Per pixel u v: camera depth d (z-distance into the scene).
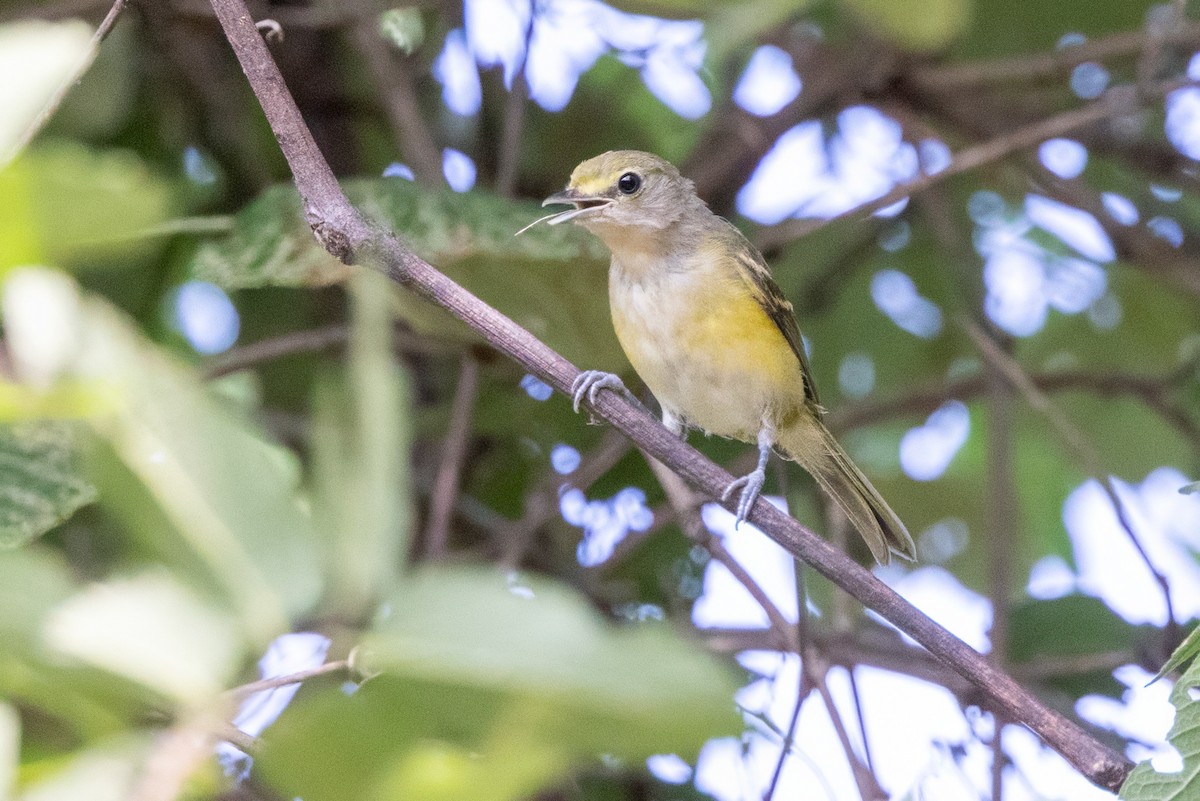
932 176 12.02
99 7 11.40
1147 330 15.05
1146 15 13.27
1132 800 5.65
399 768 2.88
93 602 2.94
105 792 2.90
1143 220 14.09
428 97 13.10
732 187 12.93
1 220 2.91
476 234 9.48
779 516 7.28
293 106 6.73
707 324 10.84
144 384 3.02
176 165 12.59
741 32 7.67
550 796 9.24
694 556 12.45
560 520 12.47
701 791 10.61
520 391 12.09
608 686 2.54
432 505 11.63
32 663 2.89
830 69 13.04
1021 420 14.70
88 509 8.25
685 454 7.47
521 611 2.67
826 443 11.62
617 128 13.46
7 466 4.43
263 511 3.04
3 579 2.92
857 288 14.52
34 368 2.98
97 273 11.41
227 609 2.98
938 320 14.67
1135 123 14.19
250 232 9.35
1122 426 15.12
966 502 14.70
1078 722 11.49
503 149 11.91
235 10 6.83
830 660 10.98
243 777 3.64
